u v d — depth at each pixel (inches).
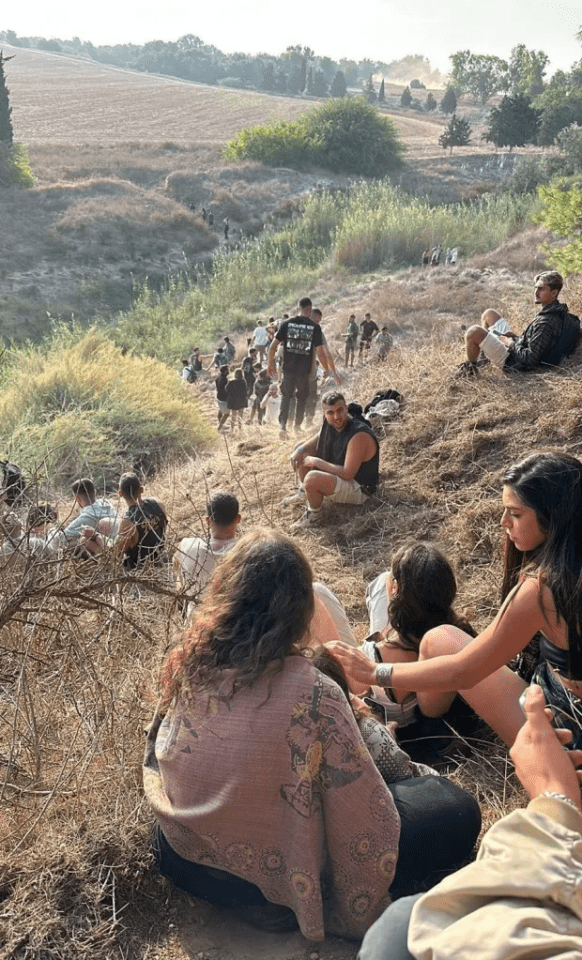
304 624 88.5
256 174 2591.0
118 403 523.5
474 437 247.4
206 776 85.5
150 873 99.9
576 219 392.8
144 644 135.0
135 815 106.2
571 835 60.8
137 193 2231.8
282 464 300.4
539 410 249.9
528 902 57.6
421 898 60.8
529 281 1081.4
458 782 120.9
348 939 89.8
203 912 96.2
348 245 1536.7
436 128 4726.9
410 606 131.8
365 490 238.7
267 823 85.4
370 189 2069.4
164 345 1344.7
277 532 93.7
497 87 7455.7
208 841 87.4
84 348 631.8
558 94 3437.5
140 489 212.8
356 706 107.4
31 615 123.0
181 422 548.4
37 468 138.3
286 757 83.7
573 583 95.2
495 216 1660.9
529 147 3577.8
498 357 280.1
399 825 86.7
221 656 87.1
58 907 94.7
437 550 134.7
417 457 255.6
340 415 234.8
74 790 111.6
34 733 110.0
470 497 226.7
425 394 289.0
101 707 122.1
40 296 1720.0
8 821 109.0
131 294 1808.6
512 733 115.8
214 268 1768.0
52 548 133.3
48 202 2106.3
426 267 1382.9
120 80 6466.5
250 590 88.9
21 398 526.6
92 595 129.4
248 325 1375.5
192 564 172.4
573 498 98.6
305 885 84.6
